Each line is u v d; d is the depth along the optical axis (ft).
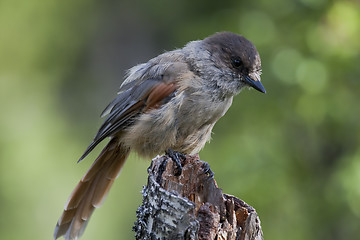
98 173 32.04
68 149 56.03
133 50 65.21
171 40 58.65
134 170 54.95
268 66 44.24
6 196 53.01
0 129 56.90
